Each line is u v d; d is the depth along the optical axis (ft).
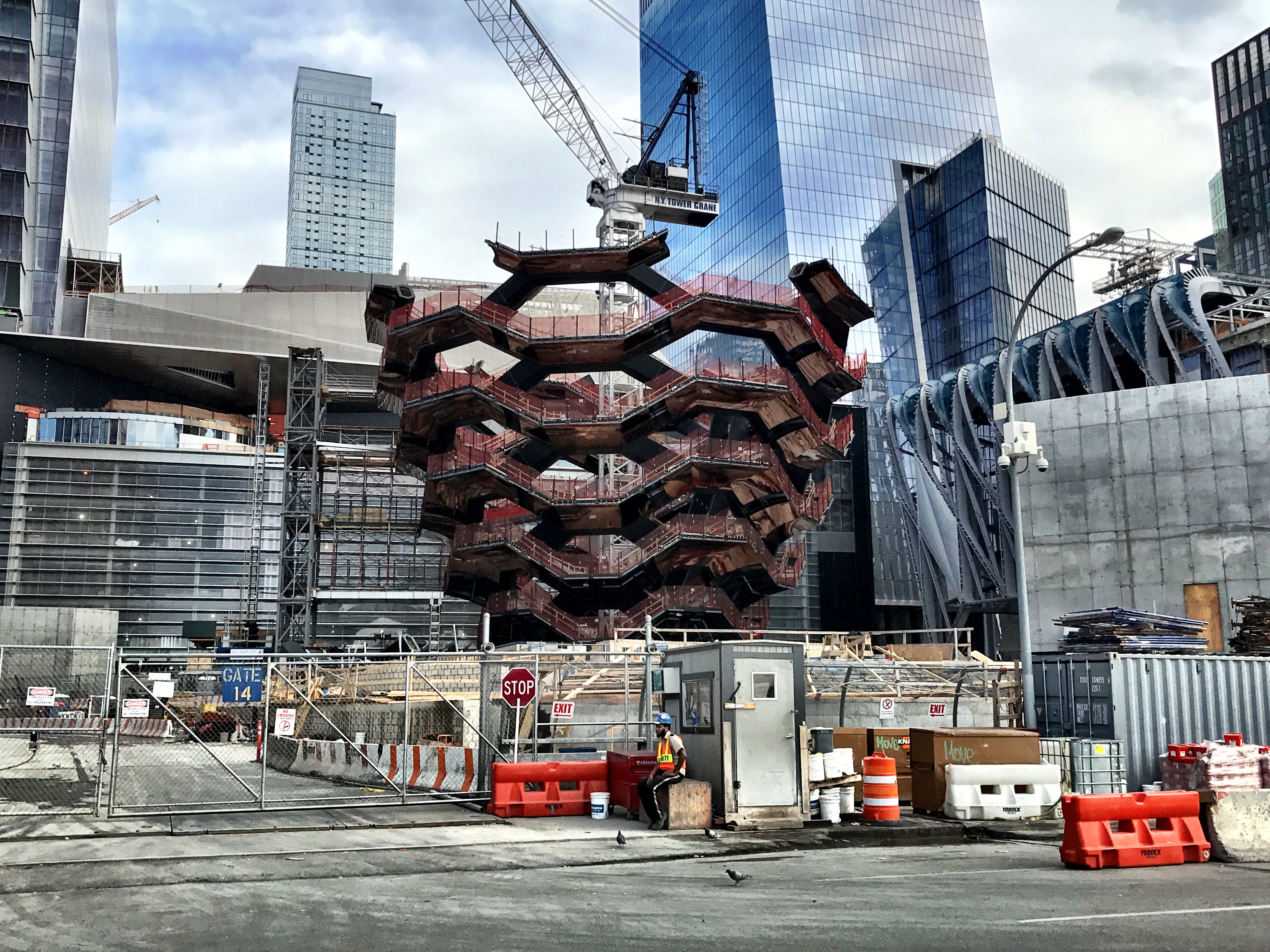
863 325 381.40
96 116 428.97
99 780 61.62
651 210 297.33
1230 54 566.36
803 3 419.33
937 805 63.21
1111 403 169.07
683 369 203.00
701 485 198.59
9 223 339.36
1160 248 267.80
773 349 207.51
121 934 31.30
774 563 210.59
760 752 58.59
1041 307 395.34
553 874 42.91
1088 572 166.50
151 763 109.50
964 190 391.04
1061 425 172.24
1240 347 208.95
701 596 193.26
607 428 198.80
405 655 76.13
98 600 307.17
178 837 53.42
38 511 308.81
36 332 345.92
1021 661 86.48
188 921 33.12
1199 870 43.78
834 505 327.26
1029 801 63.05
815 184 393.29
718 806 58.23
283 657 74.43
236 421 384.88
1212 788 56.54
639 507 202.28
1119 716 70.74
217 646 260.01
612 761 65.31
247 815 62.95
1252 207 543.80
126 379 373.20
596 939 30.25
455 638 230.48
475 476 200.85
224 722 151.12
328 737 121.39
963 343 380.99
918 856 48.85
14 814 60.90
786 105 401.08
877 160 406.41
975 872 43.39
